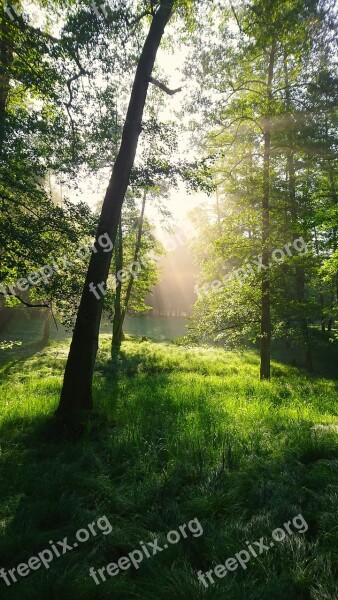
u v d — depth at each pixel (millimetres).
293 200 13742
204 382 11953
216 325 15188
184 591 2641
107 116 8430
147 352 19469
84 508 3848
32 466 4953
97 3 6996
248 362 18938
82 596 2637
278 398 10102
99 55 7383
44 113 8414
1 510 3863
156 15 7348
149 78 7473
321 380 15594
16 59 7535
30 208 8133
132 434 5871
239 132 14789
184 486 4332
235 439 5668
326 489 4039
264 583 2797
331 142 13609
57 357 17812
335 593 2592
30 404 8055
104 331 30578
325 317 16188
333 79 11773
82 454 5340
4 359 17859
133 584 2801
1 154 7055
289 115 13125
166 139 7988
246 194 14250
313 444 5359
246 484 4309
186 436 5852
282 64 14062
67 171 8172
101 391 9852
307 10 8211
